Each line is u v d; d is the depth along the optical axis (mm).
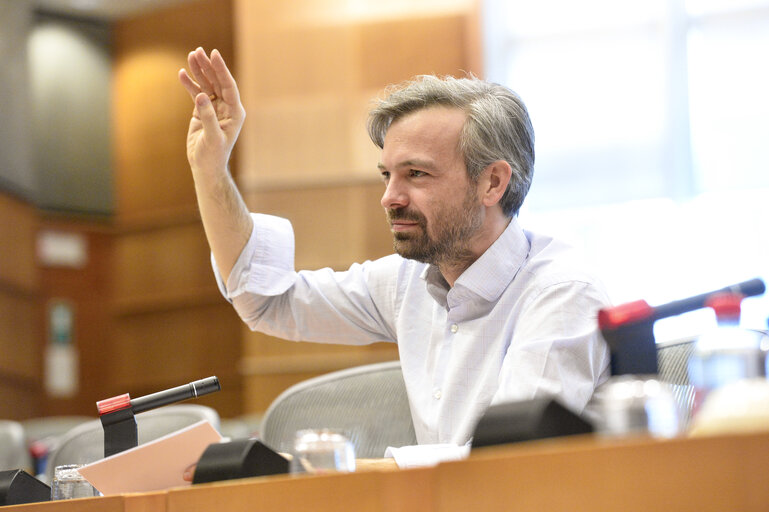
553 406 1934
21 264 13727
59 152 15430
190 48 15469
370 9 12641
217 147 3941
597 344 3467
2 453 6090
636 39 12719
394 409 4020
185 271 14922
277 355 12352
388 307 4133
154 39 15672
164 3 15633
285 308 4238
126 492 2504
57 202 15297
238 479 2189
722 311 2043
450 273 3857
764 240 11984
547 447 1688
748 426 1648
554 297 3570
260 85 12797
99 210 15492
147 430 4641
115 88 15828
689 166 12336
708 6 12500
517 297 3719
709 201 12242
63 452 4754
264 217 4266
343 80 12617
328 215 12422
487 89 3852
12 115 13609
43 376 14617
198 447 2451
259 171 12641
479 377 3701
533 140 3939
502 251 3746
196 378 14539
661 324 8148
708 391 1948
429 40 12484
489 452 1843
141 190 15453
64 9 15734
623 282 12367
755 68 12258
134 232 15367
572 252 3818
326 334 4262
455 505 1708
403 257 3795
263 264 4164
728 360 1941
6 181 13320
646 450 1576
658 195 12422
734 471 1527
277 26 12844
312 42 12758
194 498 2027
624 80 12703
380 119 3857
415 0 12570
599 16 12867
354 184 12438
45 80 15508
